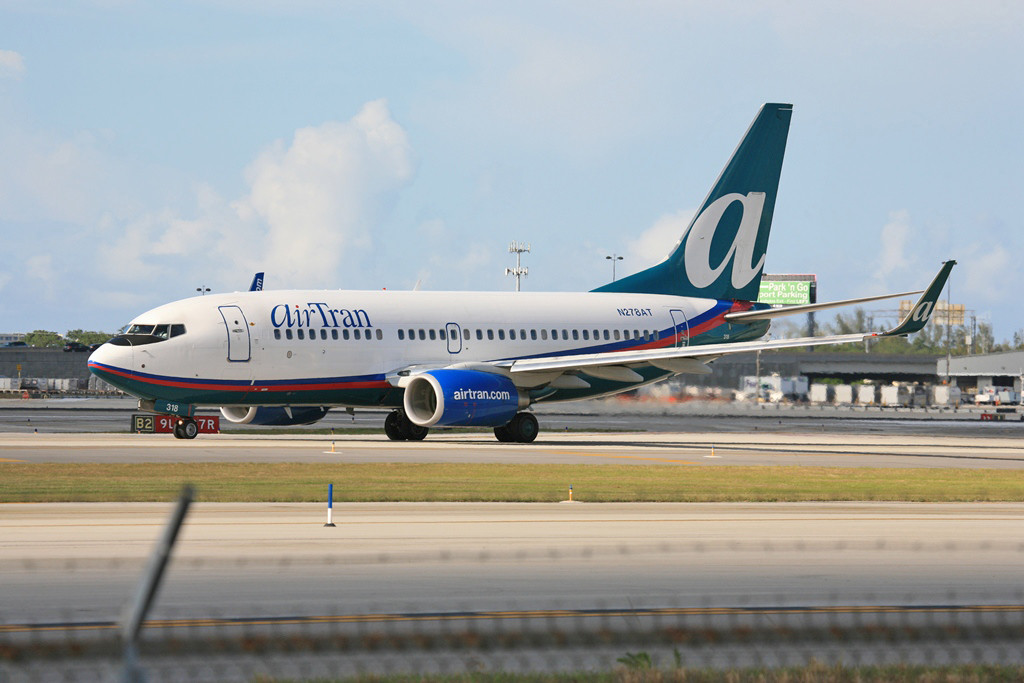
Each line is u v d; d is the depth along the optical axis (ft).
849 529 268.82
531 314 654.12
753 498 338.95
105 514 276.41
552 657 142.10
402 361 611.88
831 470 449.89
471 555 220.64
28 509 285.23
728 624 160.04
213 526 257.14
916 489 378.12
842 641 150.41
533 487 360.69
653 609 170.50
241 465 417.08
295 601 174.40
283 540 236.84
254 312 584.40
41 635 146.51
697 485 378.73
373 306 615.57
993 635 154.81
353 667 136.26
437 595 180.45
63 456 445.78
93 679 127.34
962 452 591.78
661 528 266.16
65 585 184.34
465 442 619.26
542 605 173.27
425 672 133.69
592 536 250.37
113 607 167.22
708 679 130.82
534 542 239.91
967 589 190.90
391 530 255.29
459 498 324.19
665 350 622.13
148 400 572.10
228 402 580.30
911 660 141.69
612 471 428.15
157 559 93.76
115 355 557.74
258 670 133.90
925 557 225.56
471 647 144.97
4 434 595.47
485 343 635.25
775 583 194.59
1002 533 265.95
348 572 200.54
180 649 139.95
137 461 428.56
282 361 583.58
